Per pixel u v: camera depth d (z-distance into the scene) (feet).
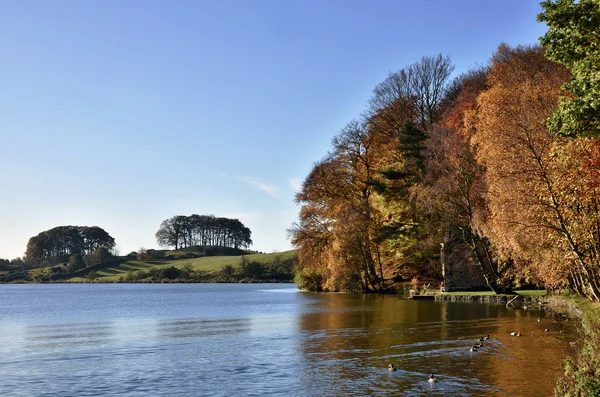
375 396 49.39
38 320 140.77
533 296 145.89
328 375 58.65
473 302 162.40
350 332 93.86
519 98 115.14
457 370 58.80
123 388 55.93
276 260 525.75
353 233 215.92
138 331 106.42
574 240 72.90
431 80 229.04
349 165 233.76
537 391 49.24
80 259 608.60
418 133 200.13
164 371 63.72
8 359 74.13
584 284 103.65
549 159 76.23
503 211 87.61
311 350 75.41
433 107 229.25
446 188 155.94
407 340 81.97
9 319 145.48
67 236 652.48
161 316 144.77
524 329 90.38
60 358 74.38
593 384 37.04
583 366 42.68
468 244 164.96
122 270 585.63
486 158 116.67
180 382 57.77
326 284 250.98
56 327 119.55
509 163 84.53
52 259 637.71
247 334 95.86
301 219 237.45
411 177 203.82
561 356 64.28
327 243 233.35
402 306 152.76
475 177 153.79
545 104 104.99
